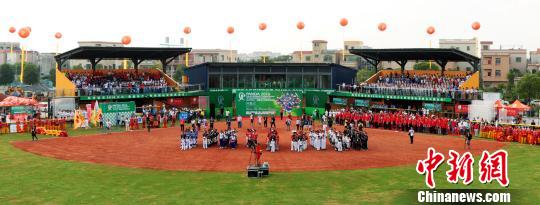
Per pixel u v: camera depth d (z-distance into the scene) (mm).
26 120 60844
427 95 70688
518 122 62250
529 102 100000
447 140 54156
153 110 71750
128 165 38906
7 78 167875
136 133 59375
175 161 40781
